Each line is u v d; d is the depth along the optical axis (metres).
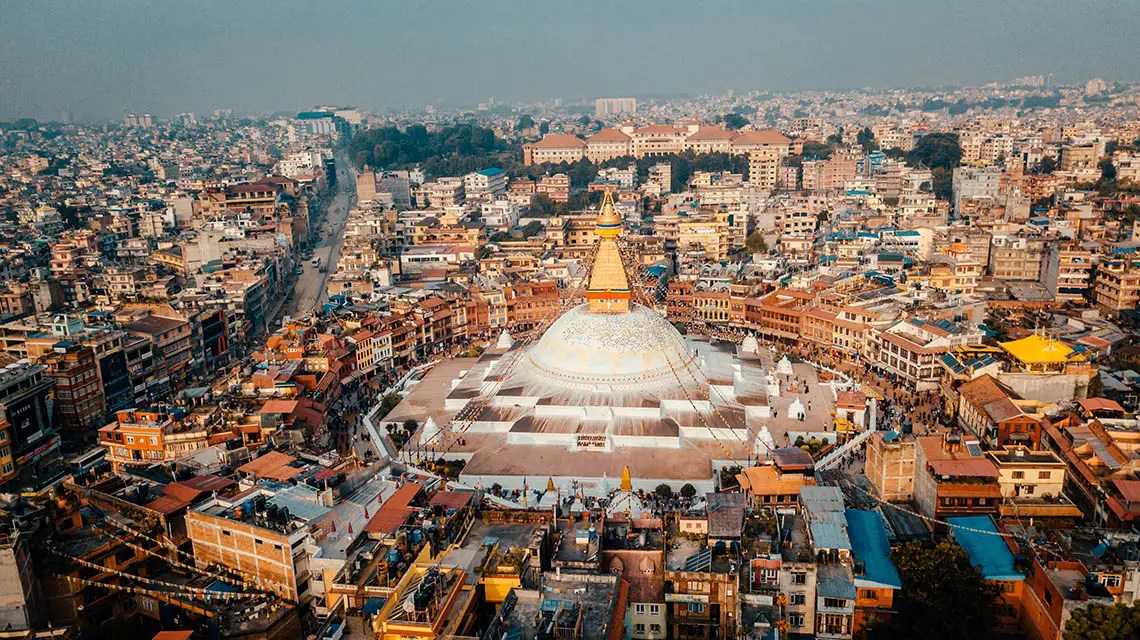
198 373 196.00
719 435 147.25
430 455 145.25
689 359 170.75
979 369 152.62
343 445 150.12
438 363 197.88
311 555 90.75
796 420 155.00
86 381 157.12
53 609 90.06
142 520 98.69
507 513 96.12
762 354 195.62
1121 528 98.06
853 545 93.88
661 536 89.00
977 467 105.94
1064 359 147.38
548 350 170.50
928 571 87.00
